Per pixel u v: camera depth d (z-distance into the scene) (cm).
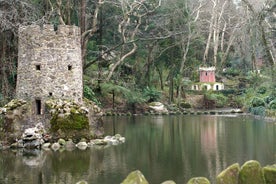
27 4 3762
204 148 2864
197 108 7088
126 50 6638
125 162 2386
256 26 5966
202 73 8250
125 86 6372
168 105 6656
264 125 4288
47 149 2791
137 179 1370
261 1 7231
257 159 2430
